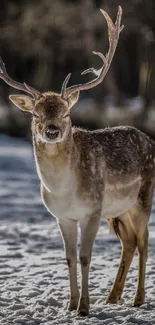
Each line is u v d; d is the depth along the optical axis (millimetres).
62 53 82812
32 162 53844
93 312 17250
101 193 17562
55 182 16953
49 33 78875
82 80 100188
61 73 98562
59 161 16812
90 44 78312
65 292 19328
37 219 31547
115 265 22516
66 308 17812
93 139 18125
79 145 17547
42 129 16484
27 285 20062
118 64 93688
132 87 107188
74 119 69125
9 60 93875
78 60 95375
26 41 79938
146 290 19266
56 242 26469
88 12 76938
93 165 17516
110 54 18062
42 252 24766
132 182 18516
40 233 28203
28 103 17344
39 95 17234
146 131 62812
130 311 17094
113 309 17359
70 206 17219
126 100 88562
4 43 83562
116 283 18641
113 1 73438
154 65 69750
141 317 16531
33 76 93312
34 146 17125
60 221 17734
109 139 18547
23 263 22906
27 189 40844
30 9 78188
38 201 36562
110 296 18531
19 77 97438
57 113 16578
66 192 17062
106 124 66812
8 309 17734
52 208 17422
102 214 18297
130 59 101750
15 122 73750
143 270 18391
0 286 19953
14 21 80375
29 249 25172
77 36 78562
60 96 17016
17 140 69375
